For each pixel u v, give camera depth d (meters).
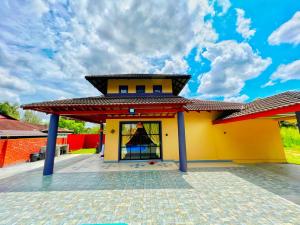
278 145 11.48
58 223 3.91
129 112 8.86
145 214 4.29
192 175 7.95
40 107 8.09
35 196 5.52
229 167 9.59
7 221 4.00
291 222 3.84
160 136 11.91
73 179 7.48
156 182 6.93
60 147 16.88
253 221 3.90
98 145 18.19
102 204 4.89
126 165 10.42
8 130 12.96
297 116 5.62
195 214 4.26
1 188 6.33
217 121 11.16
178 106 8.83
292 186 6.26
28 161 12.99
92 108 8.66
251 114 7.94
